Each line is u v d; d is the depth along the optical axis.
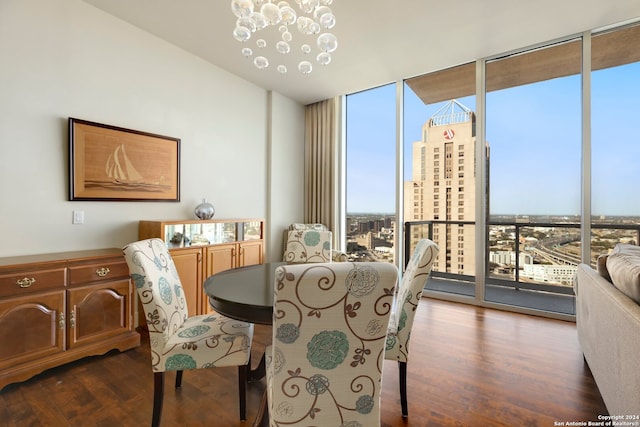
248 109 3.90
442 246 3.89
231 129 3.69
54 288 1.97
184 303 1.80
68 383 1.86
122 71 2.68
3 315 1.76
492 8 2.47
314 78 3.82
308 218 4.64
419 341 2.47
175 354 1.46
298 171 4.61
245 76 3.77
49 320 1.94
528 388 1.81
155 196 2.91
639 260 1.45
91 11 2.48
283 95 4.35
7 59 2.08
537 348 2.33
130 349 2.34
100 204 2.55
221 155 3.57
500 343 2.42
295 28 2.74
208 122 3.42
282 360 0.99
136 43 2.78
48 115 2.27
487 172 3.42
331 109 4.45
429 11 2.51
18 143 2.13
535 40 2.96
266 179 4.16
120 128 2.64
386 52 3.18
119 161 2.64
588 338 1.83
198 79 3.31
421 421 1.53
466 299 3.47
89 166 2.46
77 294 2.06
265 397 1.41
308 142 4.67
